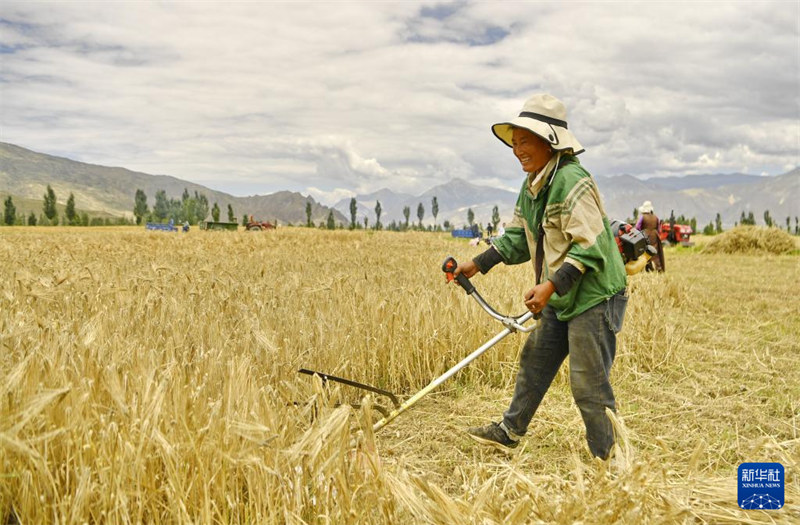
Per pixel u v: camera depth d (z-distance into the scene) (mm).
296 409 3152
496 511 2617
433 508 2539
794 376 5863
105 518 2406
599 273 3438
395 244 22891
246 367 3248
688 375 5984
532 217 3721
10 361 3064
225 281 6766
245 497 2814
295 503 2605
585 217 3350
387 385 5375
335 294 6270
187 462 2615
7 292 5004
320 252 16141
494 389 5434
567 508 2574
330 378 3406
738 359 6527
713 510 2873
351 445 2832
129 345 3621
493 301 6590
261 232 32938
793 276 14594
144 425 2486
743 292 11555
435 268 10883
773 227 23234
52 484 2410
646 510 2619
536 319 3480
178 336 4176
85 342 3213
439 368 5512
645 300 7559
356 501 2646
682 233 27094
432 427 4496
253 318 5016
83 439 2521
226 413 2680
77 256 12922
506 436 4047
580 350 3553
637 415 4809
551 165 3494
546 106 3482
